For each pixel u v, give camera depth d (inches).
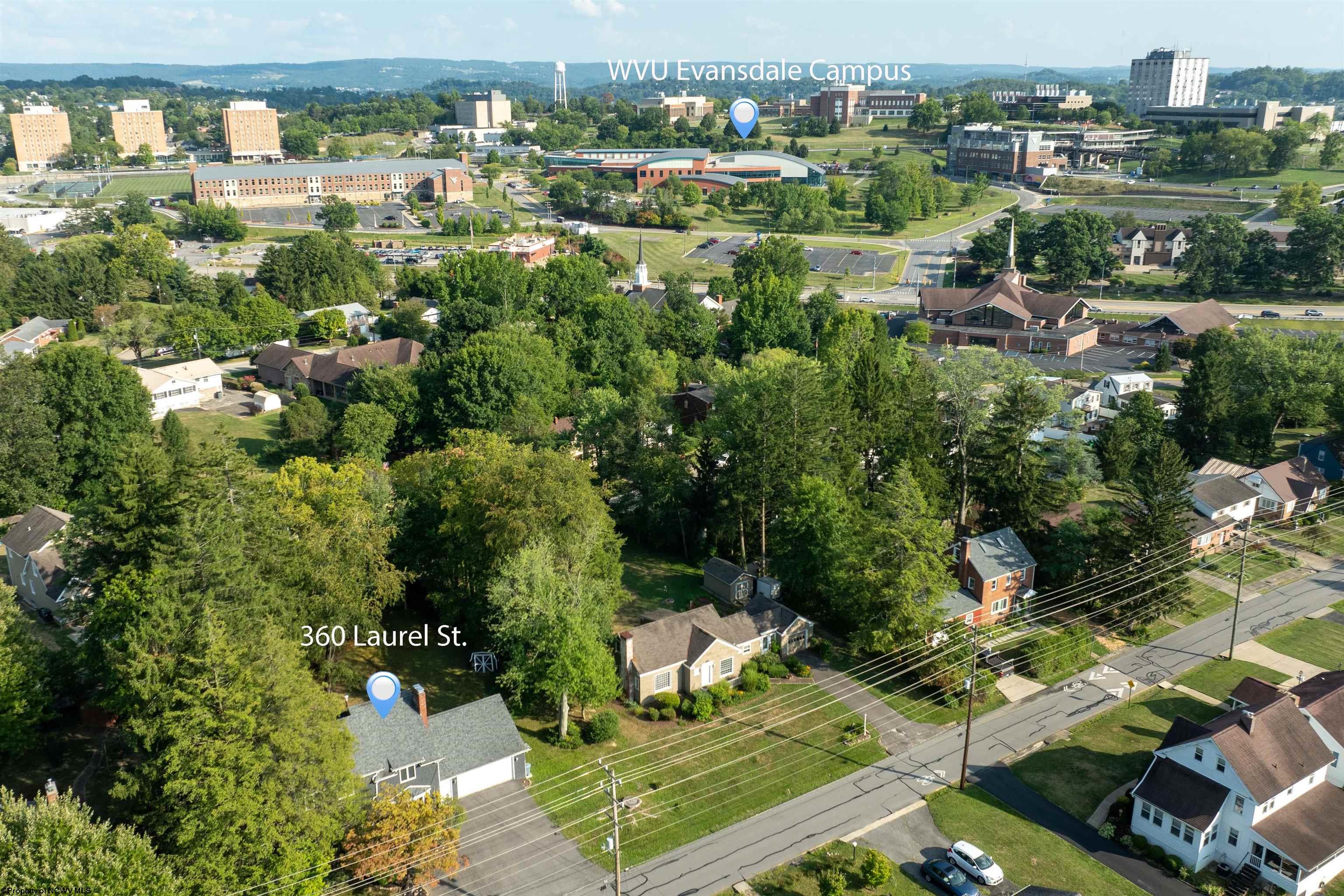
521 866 2170.3
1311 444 4694.9
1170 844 2277.3
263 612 2438.5
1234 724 2340.1
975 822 2367.1
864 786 2493.8
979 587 3265.3
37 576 3171.8
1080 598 3417.8
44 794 2185.0
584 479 3095.5
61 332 7293.3
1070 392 5521.7
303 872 1936.5
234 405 5890.8
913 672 2977.4
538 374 4886.8
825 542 3223.4
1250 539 4003.4
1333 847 2183.8
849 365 4687.5
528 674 2603.3
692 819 2349.9
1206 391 4650.6
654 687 2812.5
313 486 2970.0
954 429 3892.7
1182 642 3250.5
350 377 5713.6
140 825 2081.7
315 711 2070.6
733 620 3016.7
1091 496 4232.3
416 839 2053.4
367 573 2827.3
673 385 5251.0
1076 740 2704.2
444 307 7244.1
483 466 3161.9
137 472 2687.0
